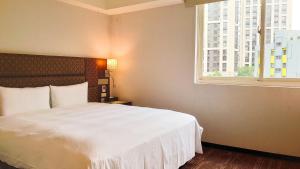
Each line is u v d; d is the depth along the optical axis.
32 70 3.12
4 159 2.03
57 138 1.79
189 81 3.65
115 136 1.87
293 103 2.92
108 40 4.45
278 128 3.02
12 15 3.00
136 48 4.19
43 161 1.72
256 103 3.15
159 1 3.56
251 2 3.27
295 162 2.91
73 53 3.81
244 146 3.26
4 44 2.94
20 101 2.80
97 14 4.20
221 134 3.43
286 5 3.04
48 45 3.43
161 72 3.92
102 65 4.31
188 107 3.69
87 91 3.83
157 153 2.04
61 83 3.52
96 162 1.49
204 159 3.01
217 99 3.43
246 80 3.33
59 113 2.78
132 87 4.29
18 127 2.17
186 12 3.60
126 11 4.16
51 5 3.45
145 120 2.43
